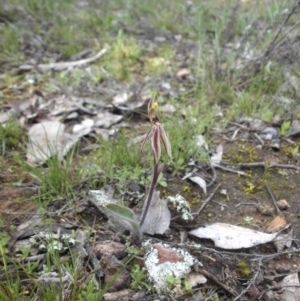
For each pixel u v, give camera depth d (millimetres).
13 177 471
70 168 468
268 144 528
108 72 736
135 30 944
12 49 796
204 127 562
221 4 838
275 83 634
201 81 672
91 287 311
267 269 367
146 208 369
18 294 315
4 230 394
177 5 1072
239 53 671
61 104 632
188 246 373
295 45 595
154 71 750
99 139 505
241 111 587
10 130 542
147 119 596
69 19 981
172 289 337
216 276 357
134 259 363
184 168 479
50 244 357
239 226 410
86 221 405
